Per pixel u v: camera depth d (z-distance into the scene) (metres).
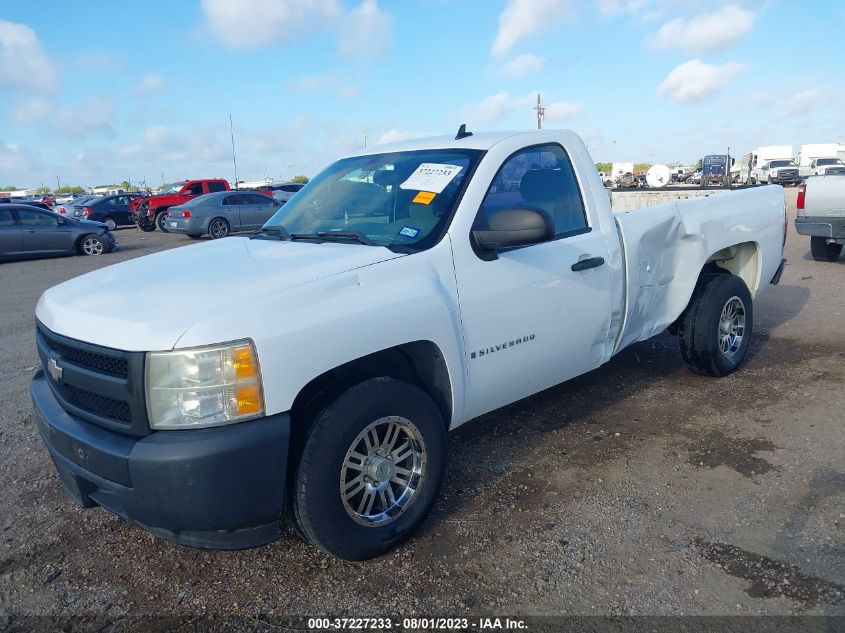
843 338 6.42
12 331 8.40
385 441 3.16
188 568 3.20
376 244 3.49
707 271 5.59
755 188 5.80
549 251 3.91
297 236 3.88
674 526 3.34
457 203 3.57
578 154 4.31
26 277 14.03
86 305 3.05
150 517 2.70
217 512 2.66
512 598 2.87
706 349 5.15
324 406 2.95
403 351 3.36
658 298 4.84
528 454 4.20
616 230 4.37
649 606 2.78
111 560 3.29
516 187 3.89
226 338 2.65
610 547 3.19
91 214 28.16
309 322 2.84
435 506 3.62
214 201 21.14
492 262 3.60
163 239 22.59
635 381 5.45
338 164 4.54
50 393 3.34
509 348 3.70
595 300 4.18
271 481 2.73
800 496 3.55
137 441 2.71
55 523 3.64
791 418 4.56
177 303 2.83
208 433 2.64
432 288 3.29
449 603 2.86
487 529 3.39
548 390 5.32
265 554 3.29
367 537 3.08
